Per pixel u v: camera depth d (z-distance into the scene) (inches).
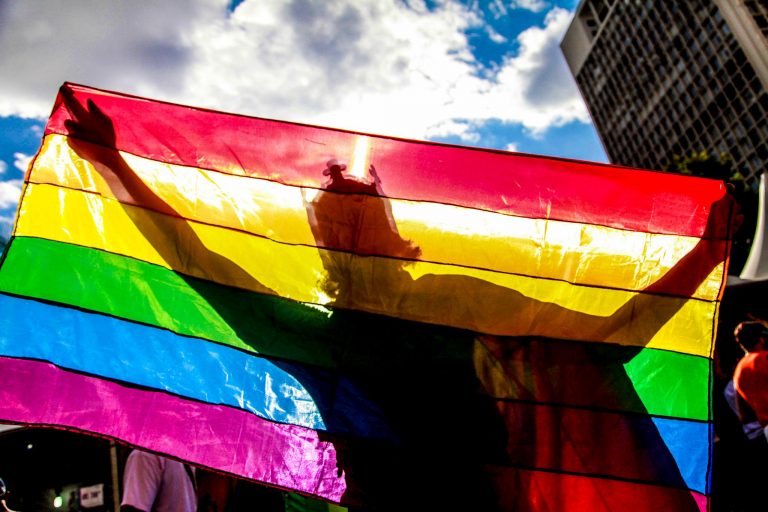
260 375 93.5
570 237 104.6
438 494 85.8
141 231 101.0
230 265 101.0
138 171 104.1
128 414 88.7
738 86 2423.7
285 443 88.4
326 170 107.6
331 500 84.7
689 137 2795.3
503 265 102.9
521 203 106.9
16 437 130.0
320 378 93.6
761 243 190.9
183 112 108.7
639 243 103.9
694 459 90.0
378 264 102.4
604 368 95.9
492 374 94.7
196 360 94.1
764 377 140.6
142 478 105.6
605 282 101.7
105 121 106.2
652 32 2942.9
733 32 2384.4
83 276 97.3
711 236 103.1
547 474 88.0
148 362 93.1
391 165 108.8
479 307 100.0
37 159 101.9
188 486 114.2
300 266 101.7
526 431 90.9
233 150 107.3
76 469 133.0
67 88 106.3
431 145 110.2
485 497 86.0
